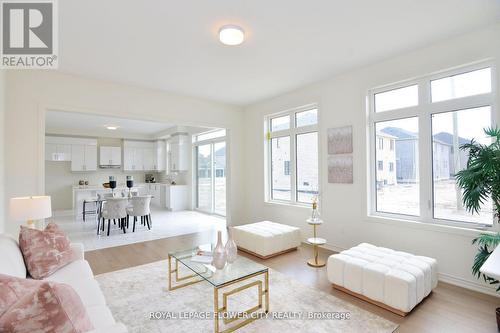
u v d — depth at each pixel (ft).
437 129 10.29
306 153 15.65
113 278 10.06
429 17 8.32
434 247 9.99
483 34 8.95
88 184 28.32
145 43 9.83
